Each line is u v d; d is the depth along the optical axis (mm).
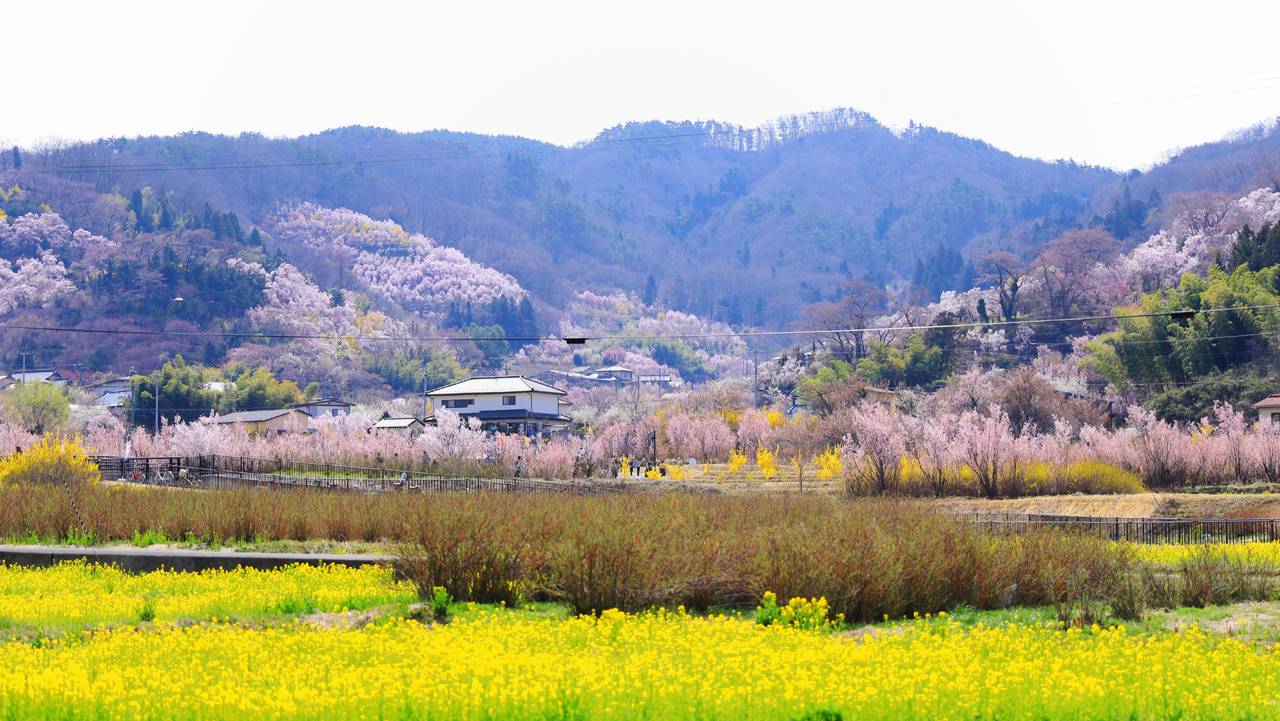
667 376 199125
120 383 140750
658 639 14227
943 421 54281
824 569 17297
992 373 94125
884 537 18688
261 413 102500
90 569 22656
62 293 167625
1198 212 153750
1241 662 13141
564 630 15000
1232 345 78875
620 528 18547
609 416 110938
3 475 41906
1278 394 69312
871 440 49688
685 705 10664
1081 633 15703
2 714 10398
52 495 31891
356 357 169250
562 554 17750
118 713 10453
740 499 33969
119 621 16312
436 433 69000
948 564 18156
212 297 172875
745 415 83000
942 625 16172
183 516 29016
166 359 154750
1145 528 31906
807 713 10109
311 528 29062
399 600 18516
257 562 23828
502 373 183750
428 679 11633
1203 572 19562
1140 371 83312
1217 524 33625
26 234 188000
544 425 100375
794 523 21438
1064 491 48062
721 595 17875
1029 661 13180
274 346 163875
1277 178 165875
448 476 54281
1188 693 11594
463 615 17219
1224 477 51719
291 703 10461
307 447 65812
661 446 82188
